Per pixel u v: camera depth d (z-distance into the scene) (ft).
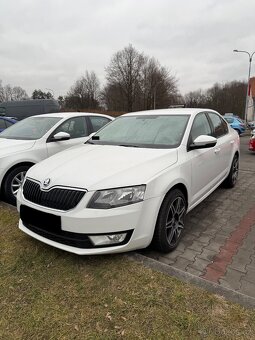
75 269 10.34
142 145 13.26
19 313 8.52
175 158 12.19
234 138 19.92
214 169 15.94
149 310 8.42
